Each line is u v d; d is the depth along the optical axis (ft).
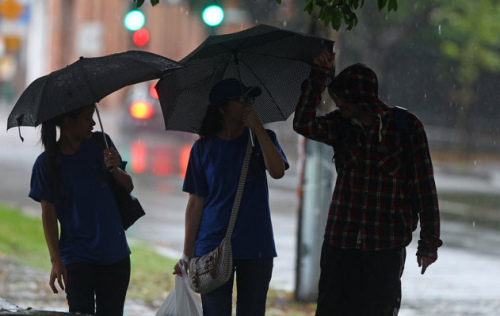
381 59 309.63
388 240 44.68
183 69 48.93
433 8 306.35
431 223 44.86
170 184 199.11
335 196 45.50
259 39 46.96
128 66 45.91
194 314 50.55
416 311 87.40
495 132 381.60
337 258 45.32
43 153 48.55
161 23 480.64
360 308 45.29
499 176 265.54
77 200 48.47
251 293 48.80
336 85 45.73
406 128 44.88
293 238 136.05
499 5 306.14
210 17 134.00
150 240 129.39
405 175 45.11
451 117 377.09
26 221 138.41
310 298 89.56
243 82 50.42
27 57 529.86
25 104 46.32
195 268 48.44
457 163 321.52
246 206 48.57
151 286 93.76
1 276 93.61
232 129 49.03
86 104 44.98
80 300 48.65
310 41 46.47
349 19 51.31
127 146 276.62
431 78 366.84
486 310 88.53
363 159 44.93
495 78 385.50
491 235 151.53
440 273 111.24
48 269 101.09
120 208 49.67
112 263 48.93
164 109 49.98
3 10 231.91
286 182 227.81
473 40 312.29
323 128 45.57
